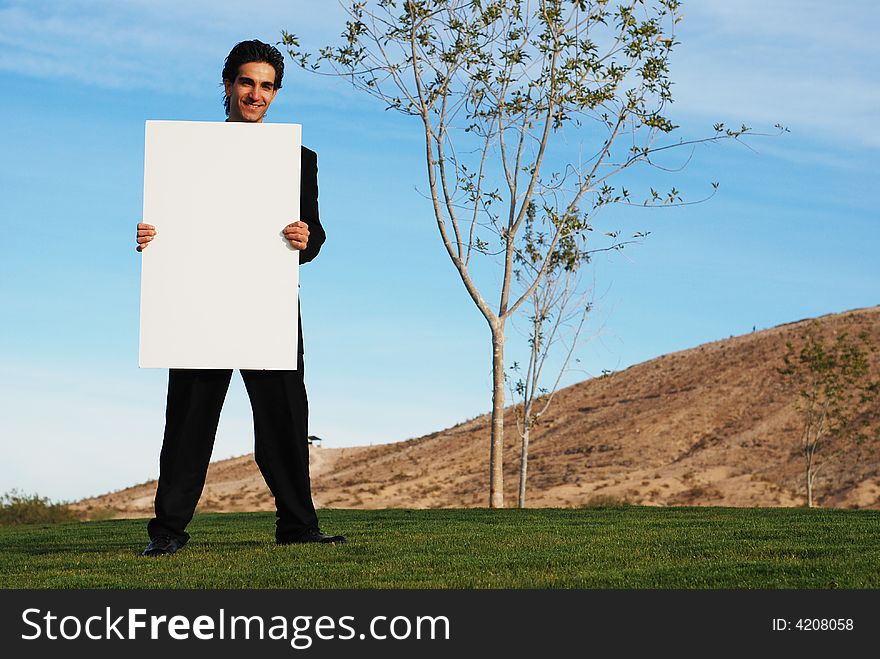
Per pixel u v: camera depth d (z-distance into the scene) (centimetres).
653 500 4116
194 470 543
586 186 1712
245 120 539
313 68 1678
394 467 6300
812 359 3684
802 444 4653
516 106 1680
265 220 521
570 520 793
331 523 795
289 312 518
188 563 478
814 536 579
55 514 2702
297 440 560
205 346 515
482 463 5750
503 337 1630
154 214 517
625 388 6462
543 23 1678
